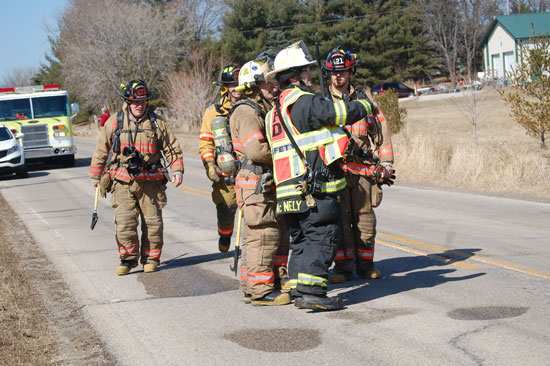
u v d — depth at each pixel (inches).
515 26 1878.7
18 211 555.2
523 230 367.9
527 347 181.6
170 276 294.4
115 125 294.4
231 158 236.4
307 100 208.2
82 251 363.6
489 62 2012.8
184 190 650.8
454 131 1084.5
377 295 243.8
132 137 292.0
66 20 2245.3
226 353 190.9
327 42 2311.8
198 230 419.2
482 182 580.7
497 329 197.9
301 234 221.8
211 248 359.3
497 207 458.9
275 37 2340.1
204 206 530.9
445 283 257.0
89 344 206.5
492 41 1988.2
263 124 226.4
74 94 2247.8
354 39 2389.3
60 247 378.6
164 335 211.0
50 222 482.9
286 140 213.3
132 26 1926.7
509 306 221.8
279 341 198.5
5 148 871.7
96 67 1914.4
